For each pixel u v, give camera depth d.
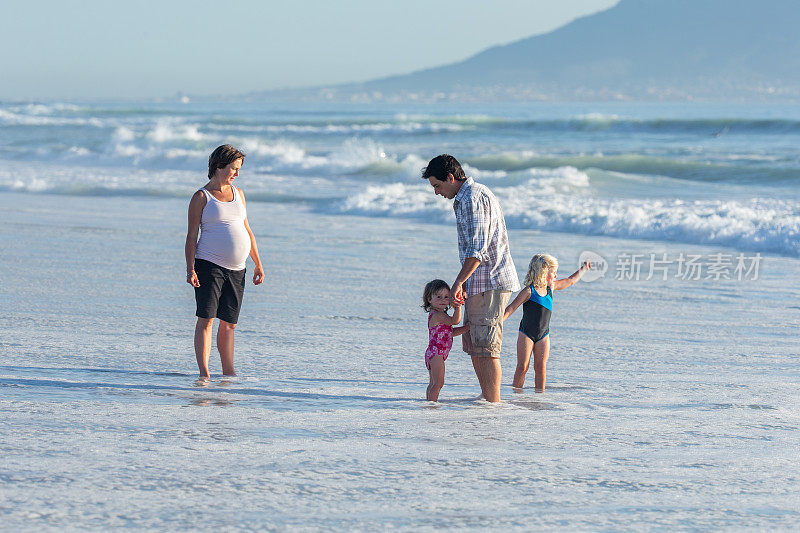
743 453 11.80
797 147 103.50
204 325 16.91
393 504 9.29
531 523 8.84
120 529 8.30
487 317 14.96
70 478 9.79
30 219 48.34
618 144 114.62
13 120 185.75
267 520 8.69
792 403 15.52
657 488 10.11
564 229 47.66
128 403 13.89
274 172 87.88
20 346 19.25
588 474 10.61
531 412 14.43
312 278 31.27
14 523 8.36
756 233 40.62
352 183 75.62
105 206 57.09
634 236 44.34
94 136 141.12
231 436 11.93
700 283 31.47
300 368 18.25
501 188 66.00
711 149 102.19
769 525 8.91
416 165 83.62
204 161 95.44
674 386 17.25
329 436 12.16
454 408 14.59
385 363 18.95
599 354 20.75
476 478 10.32
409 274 32.19
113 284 28.56
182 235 41.97
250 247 17.62
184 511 8.85
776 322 24.64
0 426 12.08
